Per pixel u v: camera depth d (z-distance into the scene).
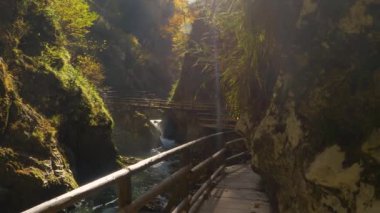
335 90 2.59
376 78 2.33
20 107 12.11
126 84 45.19
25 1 15.09
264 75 4.40
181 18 52.16
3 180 10.04
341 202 2.49
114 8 57.03
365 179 2.28
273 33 3.58
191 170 5.12
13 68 13.27
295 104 3.11
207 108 24.38
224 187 7.05
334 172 2.47
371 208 2.19
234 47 5.66
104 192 13.04
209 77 25.77
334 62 2.69
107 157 17.23
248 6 3.83
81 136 15.80
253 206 5.75
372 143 2.27
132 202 2.99
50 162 11.80
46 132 12.70
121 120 28.92
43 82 14.26
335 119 2.56
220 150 8.28
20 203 10.16
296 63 3.17
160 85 56.31
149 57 56.31
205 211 5.50
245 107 5.20
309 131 2.85
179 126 30.19
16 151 11.05
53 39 16.81
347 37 2.59
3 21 13.49
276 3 3.43
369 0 2.47
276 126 3.65
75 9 22.61
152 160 3.40
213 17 5.69
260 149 4.20
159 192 3.65
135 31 59.50
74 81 15.90
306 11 2.99
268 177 4.71
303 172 2.88
